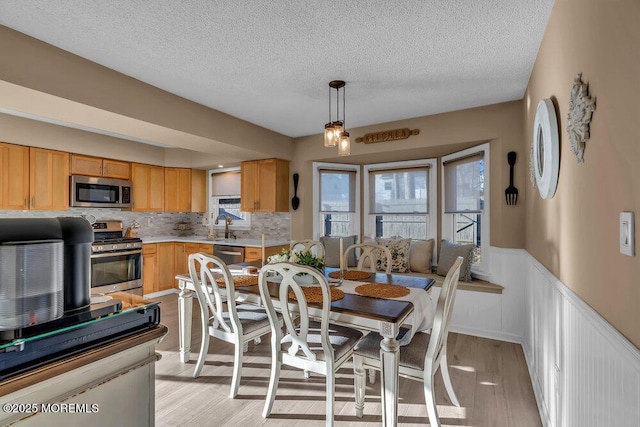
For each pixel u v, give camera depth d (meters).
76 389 0.86
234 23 1.88
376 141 3.84
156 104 2.77
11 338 0.78
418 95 2.95
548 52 1.88
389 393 1.73
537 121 2.03
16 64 1.95
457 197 3.86
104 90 2.40
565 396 1.55
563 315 1.58
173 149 5.19
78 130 4.06
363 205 4.76
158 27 1.92
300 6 1.73
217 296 2.27
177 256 5.08
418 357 1.87
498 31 1.96
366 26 1.91
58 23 1.88
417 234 4.39
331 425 1.81
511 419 1.96
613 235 1.01
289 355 1.96
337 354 1.89
